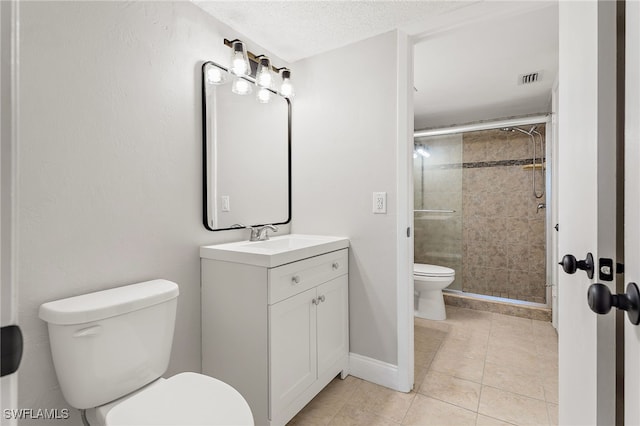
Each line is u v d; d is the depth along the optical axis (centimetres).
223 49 176
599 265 61
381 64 187
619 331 60
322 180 210
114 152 129
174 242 152
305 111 217
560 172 105
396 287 184
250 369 145
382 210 187
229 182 179
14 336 38
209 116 167
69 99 116
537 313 288
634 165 49
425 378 193
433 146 376
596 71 67
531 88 278
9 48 38
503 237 341
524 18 178
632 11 50
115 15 129
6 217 37
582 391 79
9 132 37
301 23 177
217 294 157
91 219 122
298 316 156
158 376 123
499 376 194
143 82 139
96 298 114
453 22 168
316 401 172
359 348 196
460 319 292
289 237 202
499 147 342
